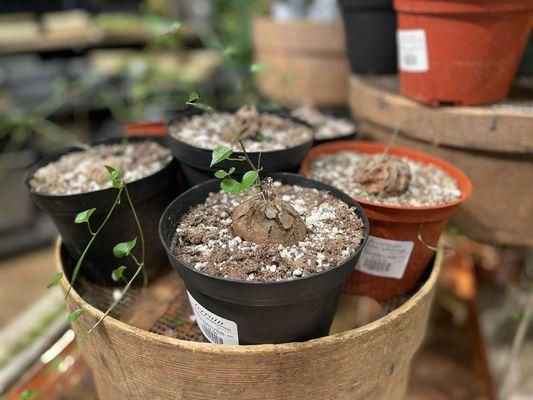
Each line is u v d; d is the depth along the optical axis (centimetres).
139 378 24
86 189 30
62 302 55
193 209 27
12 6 69
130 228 30
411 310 24
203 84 74
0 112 68
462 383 54
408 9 33
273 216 23
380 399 28
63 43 73
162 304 30
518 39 33
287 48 55
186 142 31
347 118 49
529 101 36
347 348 22
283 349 21
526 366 51
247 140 33
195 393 23
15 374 44
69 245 31
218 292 21
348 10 44
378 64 45
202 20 76
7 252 76
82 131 83
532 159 34
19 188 75
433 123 35
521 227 37
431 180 33
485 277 63
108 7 78
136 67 63
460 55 32
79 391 42
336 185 32
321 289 21
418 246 29
